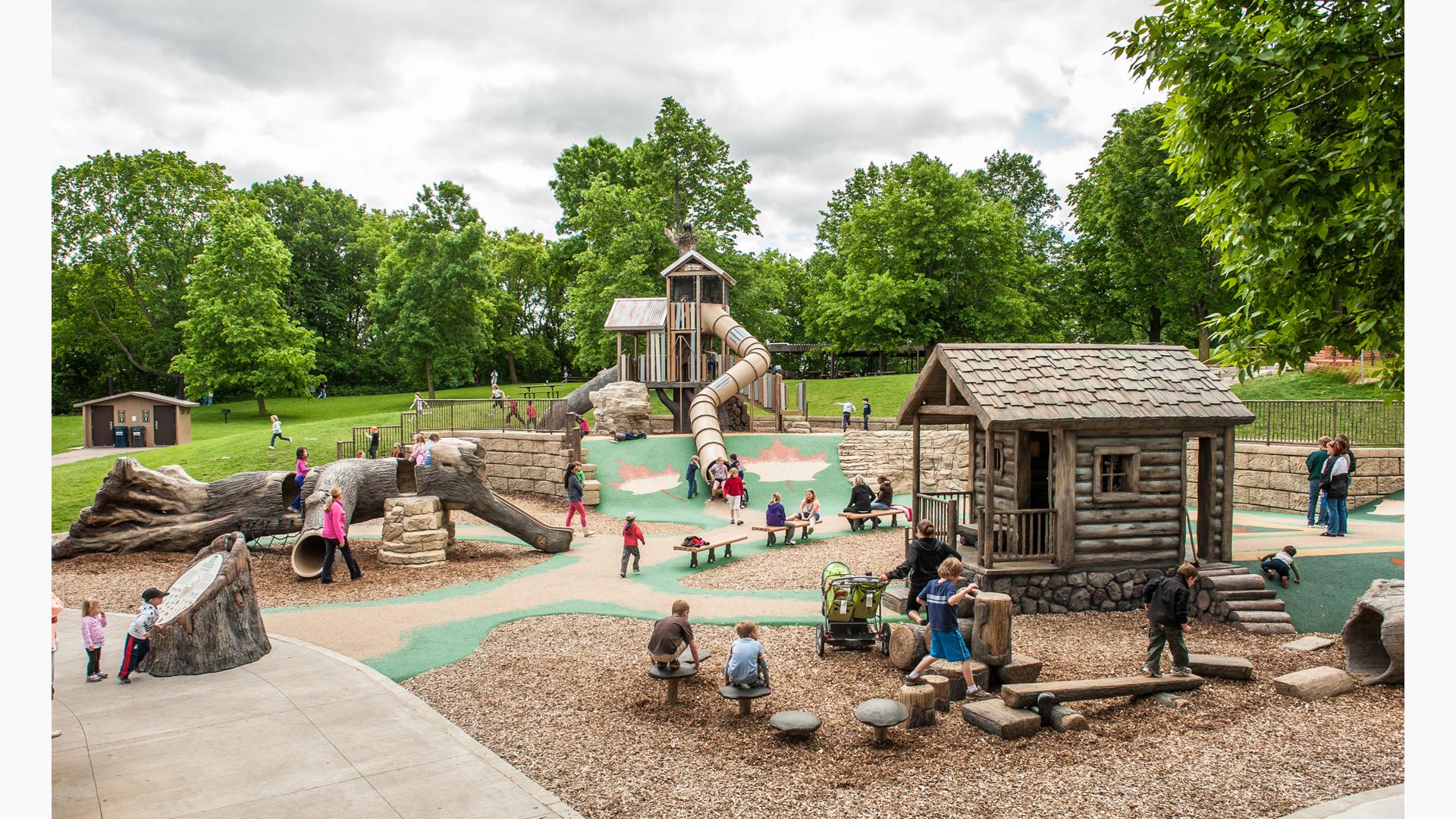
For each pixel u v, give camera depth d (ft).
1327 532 55.83
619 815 21.99
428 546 60.03
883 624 37.81
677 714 29.99
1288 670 35.06
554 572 57.57
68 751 25.90
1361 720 29.01
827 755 26.05
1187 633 40.93
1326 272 29.84
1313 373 100.83
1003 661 32.04
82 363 215.92
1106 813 21.97
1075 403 44.11
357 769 24.49
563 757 26.03
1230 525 46.37
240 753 25.71
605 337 150.20
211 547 38.24
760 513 84.28
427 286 186.50
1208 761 25.35
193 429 163.63
